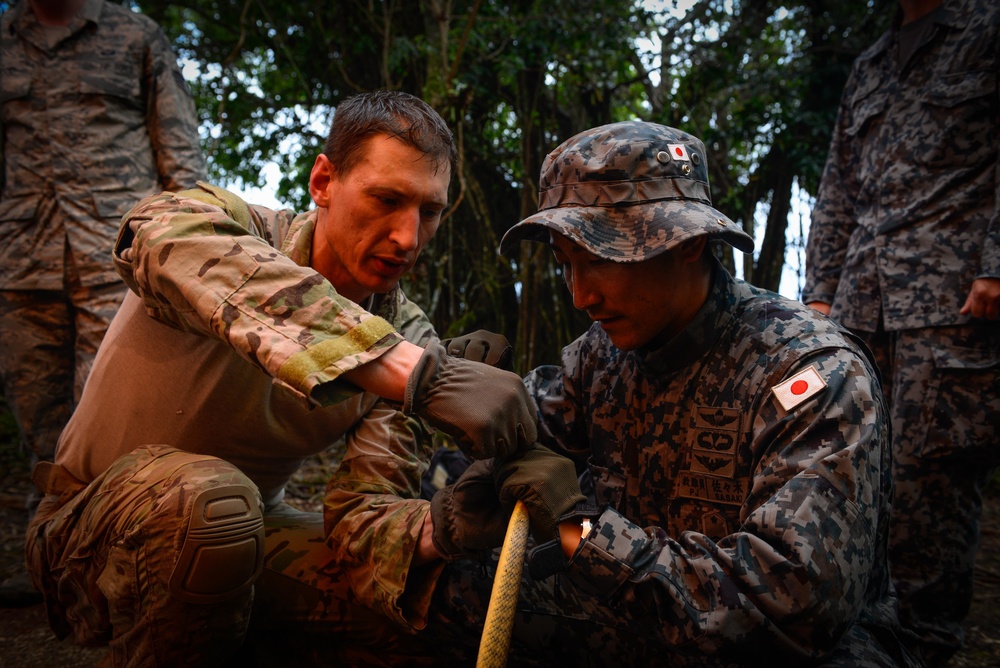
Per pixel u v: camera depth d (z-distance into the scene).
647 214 1.33
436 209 1.43
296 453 1.70
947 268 2.10
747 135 4.84
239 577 1.34
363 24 4.76
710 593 1.17
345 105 1.43
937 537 2.04
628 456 1.52
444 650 1.56
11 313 2.57
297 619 1.60
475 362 1.27
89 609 1.55
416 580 1.50
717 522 1.39
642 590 1.20
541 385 1.71
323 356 1.15
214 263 1.23
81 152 2.57
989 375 2.01
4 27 2.60
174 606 1.35
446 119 4.35
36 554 1.60
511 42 4.57
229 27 4.86
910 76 2.28
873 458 1.24
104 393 1.58
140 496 1.37
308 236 1.49
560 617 1.46
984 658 2.09
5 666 1.96
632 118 5.11
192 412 1.54
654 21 4.65
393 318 1.64
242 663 1.68
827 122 4.64
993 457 2.03
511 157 4.84
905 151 2.23
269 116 5.11
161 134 2.70
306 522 1.73
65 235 2.55
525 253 4.67
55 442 2.65
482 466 1.40
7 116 2.57
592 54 4.58
